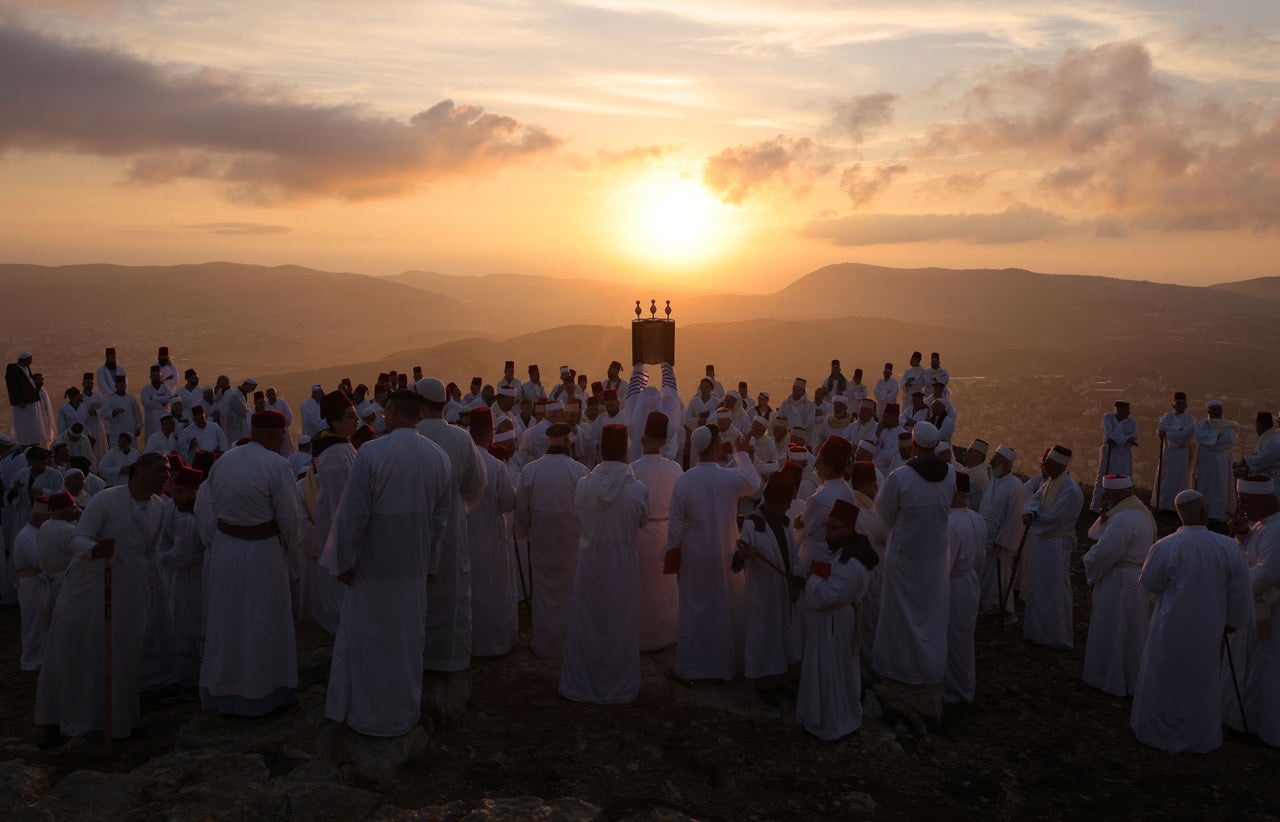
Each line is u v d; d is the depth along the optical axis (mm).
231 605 6043
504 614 7852
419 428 6559
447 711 6441
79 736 6098
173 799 5000
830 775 6059
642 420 11945
